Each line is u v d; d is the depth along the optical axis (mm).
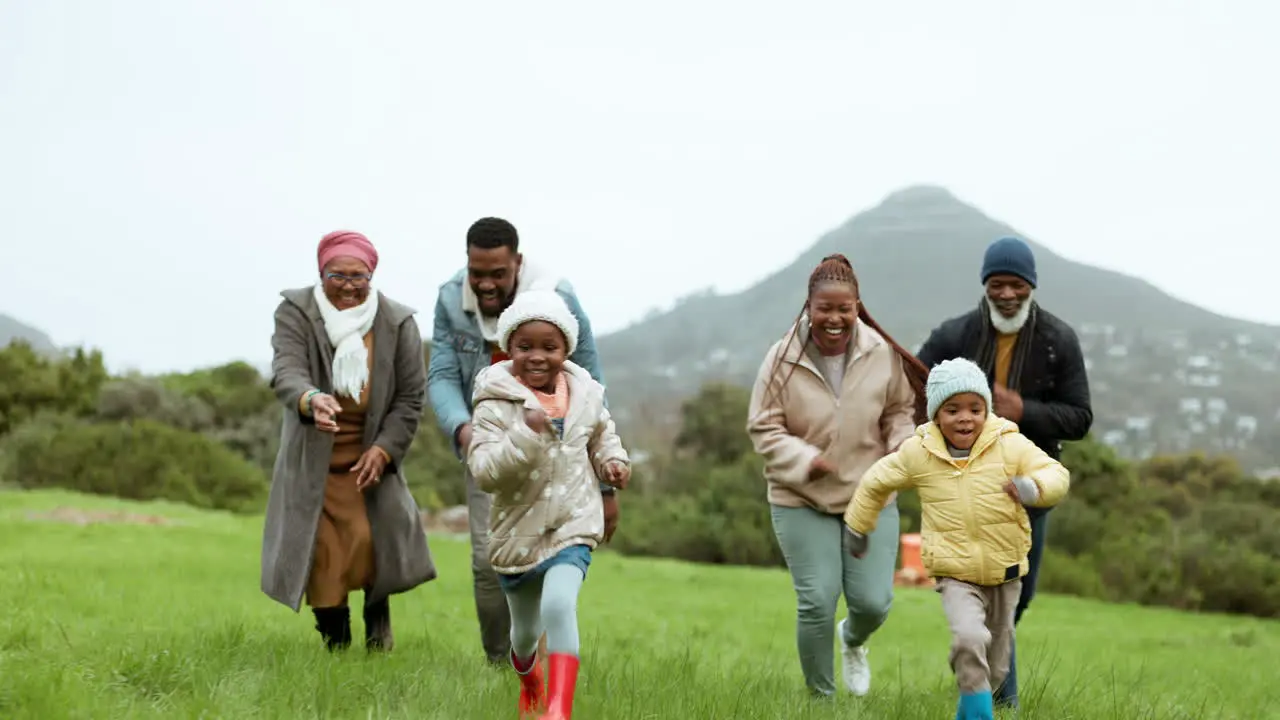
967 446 6043
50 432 51594
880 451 7074
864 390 7008
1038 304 7332
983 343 7254
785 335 7203
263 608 11398
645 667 7785
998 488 5957
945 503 6020
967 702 5781
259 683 5875
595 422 5535
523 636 5695
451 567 21859
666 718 5707
